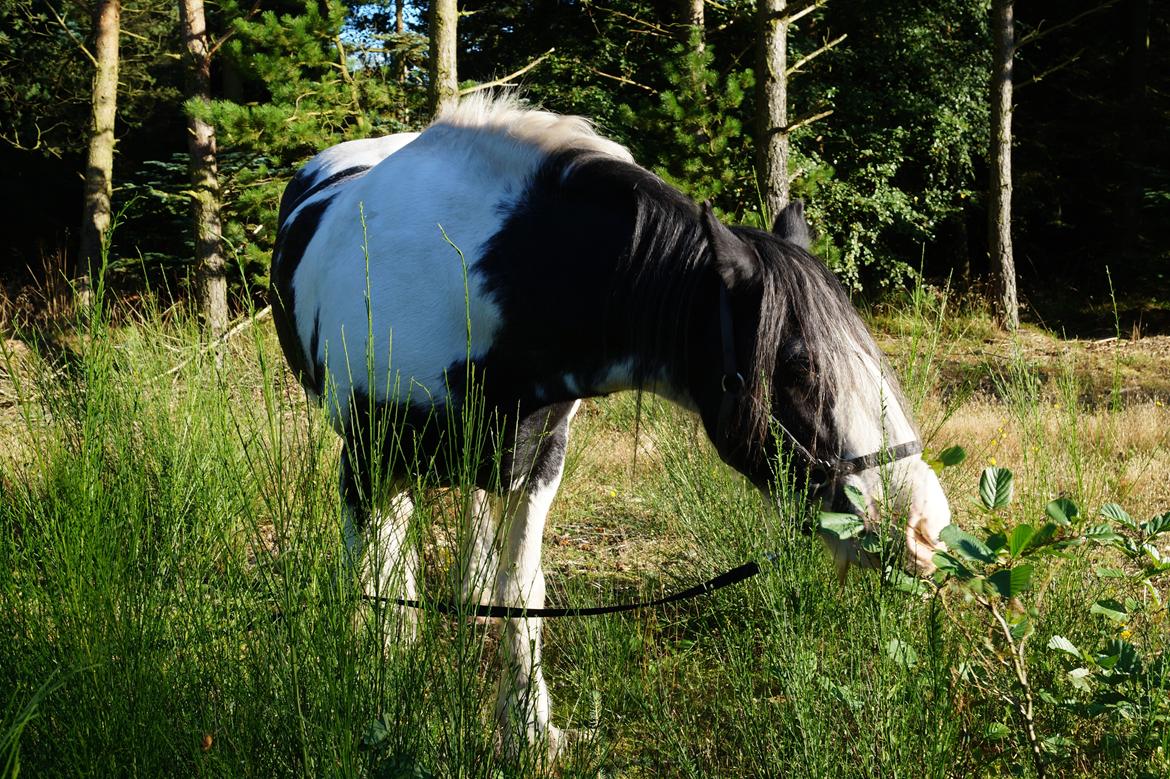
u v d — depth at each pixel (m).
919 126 14.91
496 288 2.49
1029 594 2.48
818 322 2.15
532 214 2.51
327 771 1.74
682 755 2.31
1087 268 16.84
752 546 3.23
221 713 1.98
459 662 1.95
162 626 2.01
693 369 2.36
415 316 2.58
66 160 17.53
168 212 13.25
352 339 2.69
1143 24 15.97
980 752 2.40
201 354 2.87
